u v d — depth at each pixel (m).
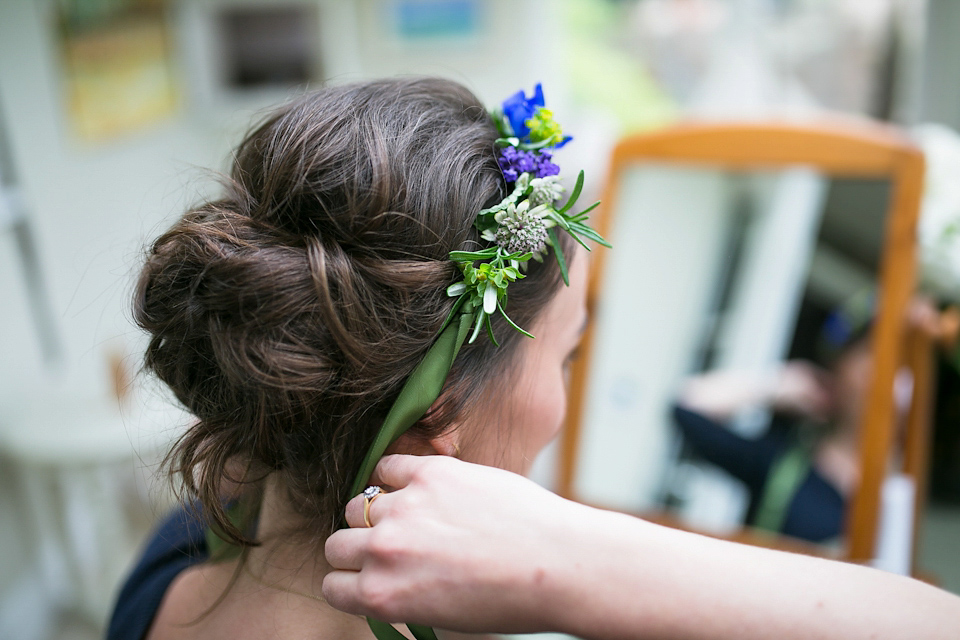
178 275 0.42
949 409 1.28
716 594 0.36
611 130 1.70
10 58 1.31
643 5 1.69
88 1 1.49
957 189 0.90
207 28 1.83
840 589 0.37
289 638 0.49
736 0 1.55
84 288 1.52
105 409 1.35
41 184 1.39
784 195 0.91
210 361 0.43
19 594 1.39
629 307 0.99
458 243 0.43
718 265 0.97
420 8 1.63
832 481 0.92
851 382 0.89
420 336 0.42
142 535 1.51
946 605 0.37
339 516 0.44
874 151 0.85
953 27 1.28
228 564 0.54
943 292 0.91
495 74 1.64
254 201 0.43
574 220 0.45
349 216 0.40
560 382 0.53
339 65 1.76
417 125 0.43
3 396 1.31
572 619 0.36
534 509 0.38
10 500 1.37
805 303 0.92
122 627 0.60
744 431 0.98
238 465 0.47
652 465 1.03
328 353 0.41
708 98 1.66
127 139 1.67
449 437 0.47
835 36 1.45
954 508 1.30
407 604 0.37
